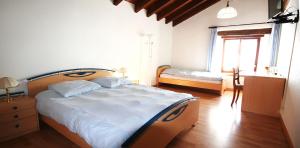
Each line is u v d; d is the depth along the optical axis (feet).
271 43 14.98
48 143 7.11
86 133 5.35
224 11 11.60
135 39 15.17
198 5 17.94
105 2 12.18
